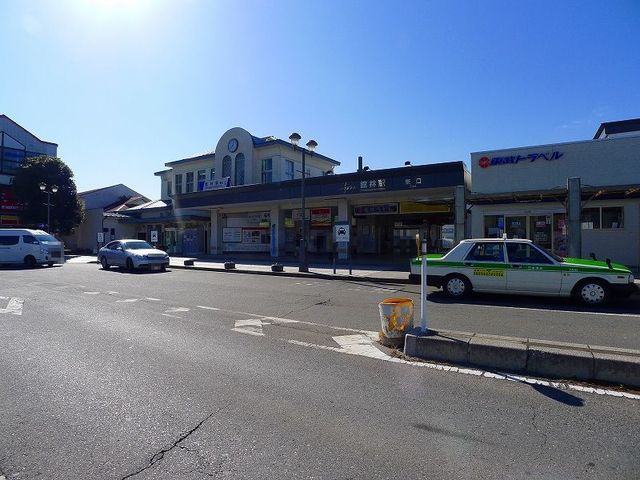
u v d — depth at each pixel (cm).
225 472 303
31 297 1163
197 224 3397
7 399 439
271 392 454
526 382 478
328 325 785
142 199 4638
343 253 2520
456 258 1098
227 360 569
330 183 2289
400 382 482
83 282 1534
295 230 2845
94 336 709
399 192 2147
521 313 887
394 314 628
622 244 1648
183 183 3647
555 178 1733
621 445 338
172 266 2281
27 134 4356
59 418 393
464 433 361
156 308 978
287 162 3142
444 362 551
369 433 361
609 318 828
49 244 2386
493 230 1839
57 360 573
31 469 308
